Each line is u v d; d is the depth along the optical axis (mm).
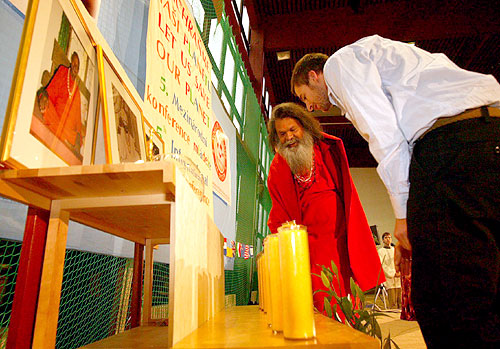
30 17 641
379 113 973
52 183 625
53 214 725
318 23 6199
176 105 1711
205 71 2354
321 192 1889
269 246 694
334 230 1810
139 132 1216
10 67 926
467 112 874
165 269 1902
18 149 575
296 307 550
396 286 6262
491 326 746
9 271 948
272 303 654
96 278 1377
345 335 574
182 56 1856
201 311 792
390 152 949
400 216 964
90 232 1204
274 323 637
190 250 682
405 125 964
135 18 1708
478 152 814
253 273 4332
